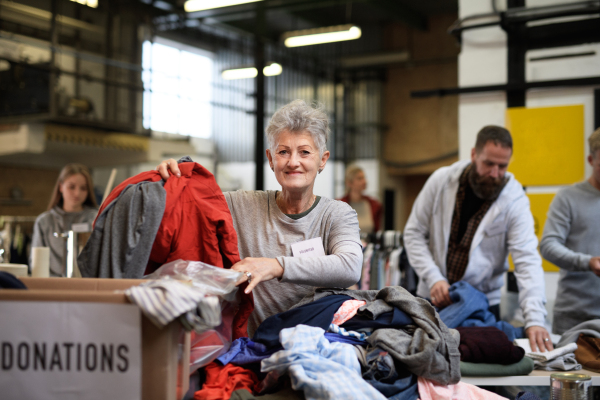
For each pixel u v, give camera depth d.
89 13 7.68
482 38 4.32
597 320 2.23
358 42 13.89
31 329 1.09
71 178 3.63
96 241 1.49
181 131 12.96
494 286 2.84
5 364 1.08
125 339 1.09
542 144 4.14
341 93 13.73
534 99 4.18
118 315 1.09
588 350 2.07
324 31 9.08
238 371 1.41
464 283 2.54
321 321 1.49
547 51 4.12
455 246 2.83
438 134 13.27
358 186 5.92
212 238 1.55
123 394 1.08
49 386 1.08
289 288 1.71
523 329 2.44
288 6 10.33
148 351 1.11
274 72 10.03
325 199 1.82
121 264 1.48
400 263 4.33
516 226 2.70
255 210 1.79
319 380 1.27
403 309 1.53
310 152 1.66
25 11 7.02
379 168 13.49
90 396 1.08
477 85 4.33
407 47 13.59
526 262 2.63
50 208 3.71
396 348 1.41
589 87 4.02
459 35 4.40
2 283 1.20
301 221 1.75
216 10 9.41
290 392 1.33
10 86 6.91
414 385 1.45
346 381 1.28
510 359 1.81
